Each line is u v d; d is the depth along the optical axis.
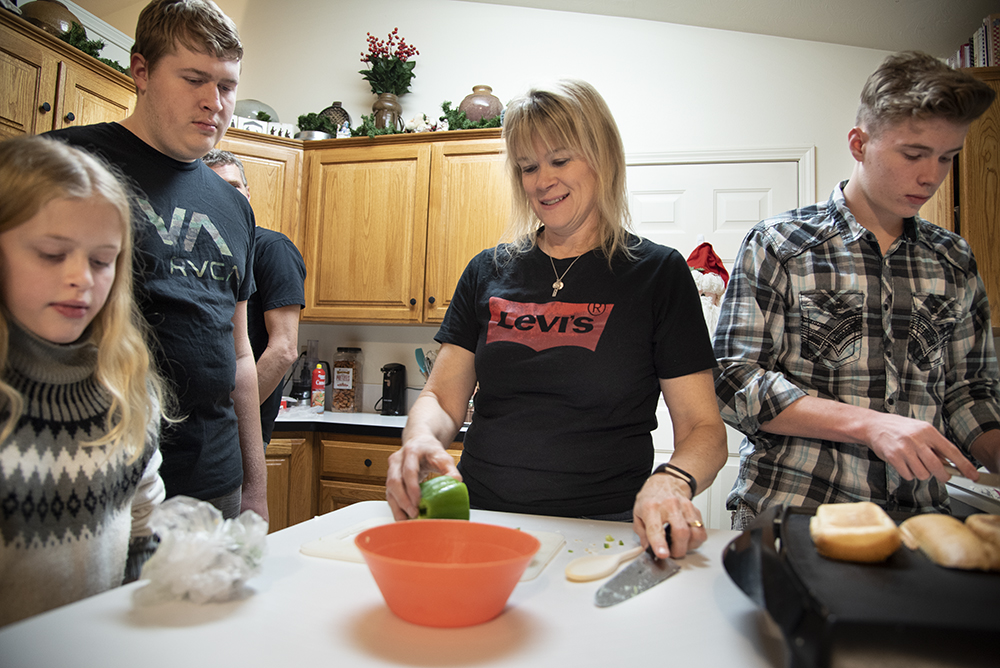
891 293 1.13
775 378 1.08
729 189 2.82
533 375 1.04
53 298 0.72
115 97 2.47
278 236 1.89
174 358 1.13
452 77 3.14
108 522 0.80
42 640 0.53
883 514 0.61
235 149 2.92
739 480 1.21
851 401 1.13
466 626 0.57
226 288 1.26
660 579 0.69
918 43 2.64
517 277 1.13
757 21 2.73
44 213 0.70
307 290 3.01
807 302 1.15
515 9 3.09
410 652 0.52
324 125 3.07
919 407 1.13
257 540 0.68
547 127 1.02
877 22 2.56
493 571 0.55
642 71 2.93
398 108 3.09
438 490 0.82
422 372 3.04
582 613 0.61
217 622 0.57
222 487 1.22
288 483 2.59
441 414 1.09
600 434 1.02
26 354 0.74
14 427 0.72
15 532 0.72
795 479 1.12
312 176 3.02
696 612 0.61
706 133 2.85
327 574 0.71
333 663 0.50
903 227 1.17
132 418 0.85
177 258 1.16
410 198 2.90
